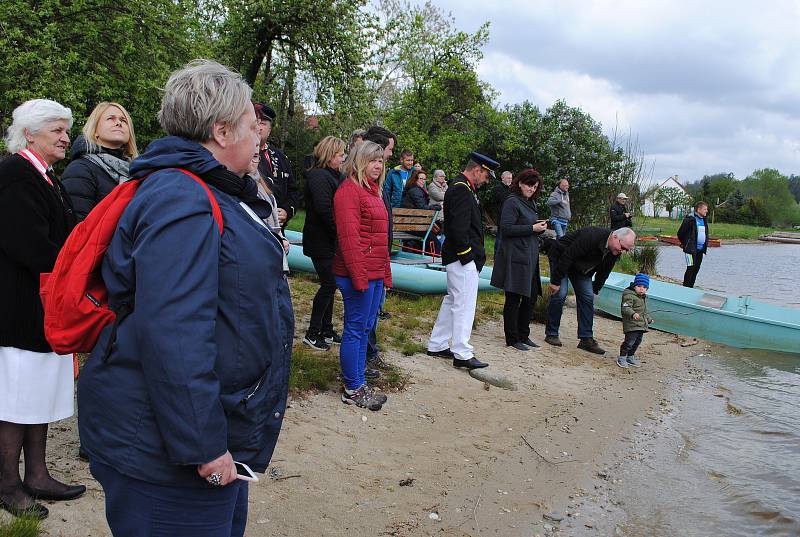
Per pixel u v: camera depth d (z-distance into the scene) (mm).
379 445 4195
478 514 3555
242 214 1684
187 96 1681
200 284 1502
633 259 15422
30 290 2744
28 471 2920
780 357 8039
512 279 6707
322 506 3355
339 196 4430
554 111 24547
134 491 1586
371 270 4578
